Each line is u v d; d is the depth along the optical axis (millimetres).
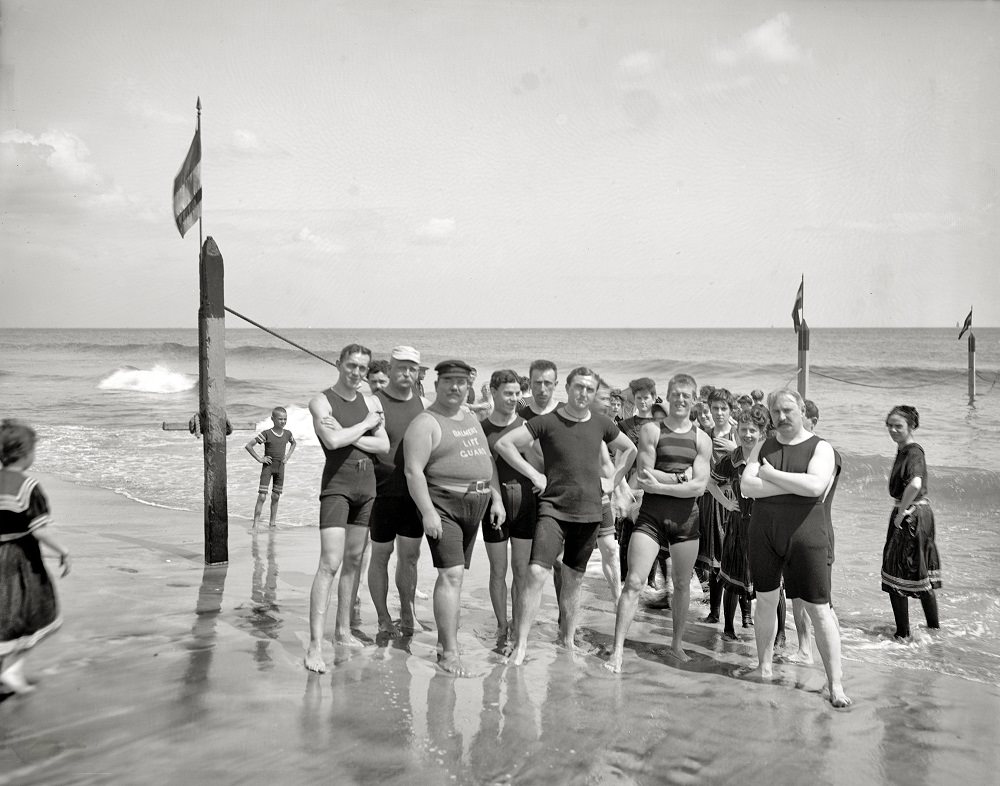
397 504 5633
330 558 5004
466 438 5059
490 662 5262
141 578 7145
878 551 8805
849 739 4207
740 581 5867
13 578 4559
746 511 5844
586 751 3967
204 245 7250
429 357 58250
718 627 6316
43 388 34719
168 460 15203
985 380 34906
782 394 4809
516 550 5621
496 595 5773
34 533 4660
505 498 5543
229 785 3523
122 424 21906
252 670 4922
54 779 3551
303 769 3678
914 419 6258
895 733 4289
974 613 6695
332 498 5047
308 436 18766
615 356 59094
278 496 9930
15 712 4270
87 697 4465
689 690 4855
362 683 4758
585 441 5219
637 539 5246
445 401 5020
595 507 5281
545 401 5531
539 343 81688
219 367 7520
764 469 4793
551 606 6824
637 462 5367
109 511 10453
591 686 4867
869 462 14141
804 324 12875
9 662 4547
